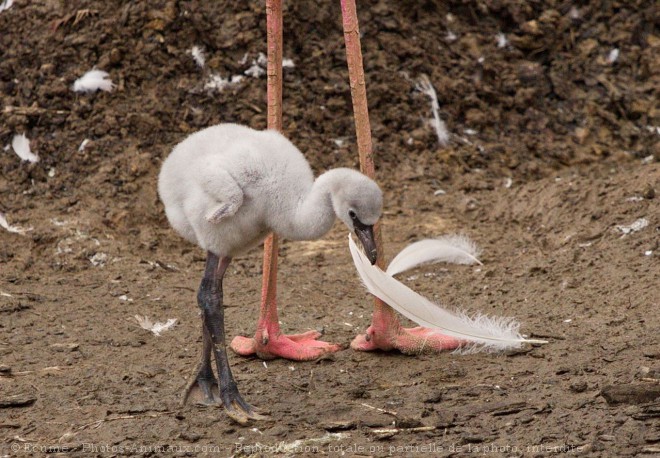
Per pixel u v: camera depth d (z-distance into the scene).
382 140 16.23
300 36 16.38
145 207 14.41
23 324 10.93
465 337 9.48
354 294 12.00
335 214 8.40
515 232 13.83
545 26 17.20
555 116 16.61
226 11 16.20
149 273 12.84
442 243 11.91
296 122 15.99
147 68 15.84
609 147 16.16
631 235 12.56
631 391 8.08
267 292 9.86
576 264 12.05
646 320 10.00
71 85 15.55
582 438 7.54
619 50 17.16
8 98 15.48
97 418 8.41
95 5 15.93
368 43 16.77
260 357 9.95
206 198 8.22
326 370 9.54
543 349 9.58
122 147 15.18
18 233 13.58
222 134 8.76
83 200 14.41
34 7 15.97
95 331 10.75
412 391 8.79
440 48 17.03
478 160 16.08
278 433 8.02
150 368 9.59
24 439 8.03
